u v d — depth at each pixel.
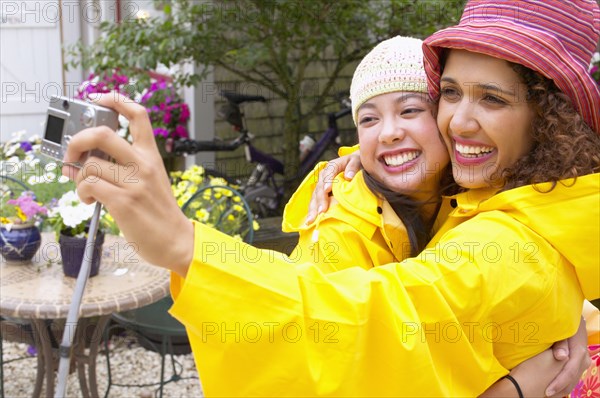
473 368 0.97
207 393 0.87
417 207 1.26
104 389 3.32
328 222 1.25
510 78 1.03
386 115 1.20
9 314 2.32
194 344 0.86
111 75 4.06
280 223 4.05
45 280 2.56
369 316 0.89
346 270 0.95
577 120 1.04
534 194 1.03
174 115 4.67
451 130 1.09
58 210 2.53
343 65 4.35
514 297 0.99
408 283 0.94
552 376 1.10
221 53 4.14
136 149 0.78
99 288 2.50
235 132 5.02
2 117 5.23
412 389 0.90
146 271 2.68
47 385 2.70
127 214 0.77
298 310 0.85
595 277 1.05
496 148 1.07
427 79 1.15
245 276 0.83
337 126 4.98
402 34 4.14
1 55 5.19
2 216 2.70
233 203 3.59
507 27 1.04
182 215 0.82
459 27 1.08
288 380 0.85
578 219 1.02
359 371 0.89
